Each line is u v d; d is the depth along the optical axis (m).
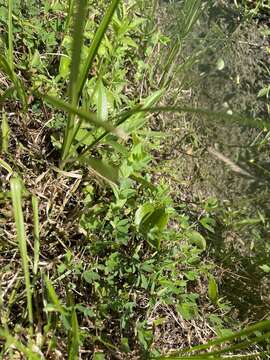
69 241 0.39
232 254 0.48
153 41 0.51
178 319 0.42
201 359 0.32
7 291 0.35
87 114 0.21
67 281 0.38
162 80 0.52
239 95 0.58
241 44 0.62
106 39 0.44
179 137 0.52
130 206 0.41
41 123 0.42
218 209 0.48
